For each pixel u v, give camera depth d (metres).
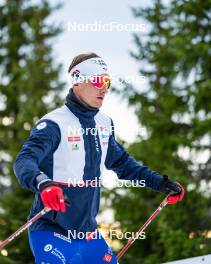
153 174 7.48
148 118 24.92
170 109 24.53
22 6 40.75
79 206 6.66
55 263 6.51
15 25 40.19
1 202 27.59
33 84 37.56
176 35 25.25
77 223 6.69
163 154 23.88
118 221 23.75
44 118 6.57
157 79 29.91
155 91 27.08
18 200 27.47
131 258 23.27
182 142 23.62
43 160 6.49
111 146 7.22
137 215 23.56
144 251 23.47
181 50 24.25
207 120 23.34
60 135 6.52
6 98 38.28
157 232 23.20
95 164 6.78
